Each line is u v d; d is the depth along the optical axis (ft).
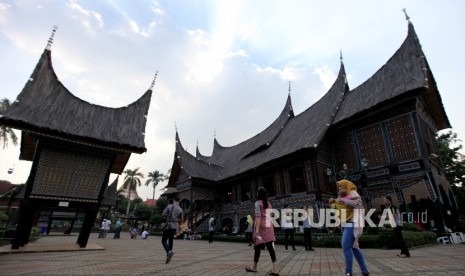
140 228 122.01
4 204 114.62
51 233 91.56
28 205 32.55
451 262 17.53
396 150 44.34
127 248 37.04
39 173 33.68
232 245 44.37
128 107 44.98
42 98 36.47
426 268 15.24
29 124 32.19
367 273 12.50
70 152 36.04
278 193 60.34
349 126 53.01
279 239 43.93
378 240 29.58
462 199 67.41
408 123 43.73
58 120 35.53
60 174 34.88
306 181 53.26
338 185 14.28
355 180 49.19
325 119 57.31
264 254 27.58
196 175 80.02
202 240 63.52
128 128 41.91
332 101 63.10
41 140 34.17
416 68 45.70
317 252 28.71
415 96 42.50
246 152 88.02
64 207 34.60
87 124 38.14
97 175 37.35
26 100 34.65
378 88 51.31
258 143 84.43
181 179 84.48
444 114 53.31
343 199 13.23
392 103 44.96
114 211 200.64
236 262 20.97
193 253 29.63
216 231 75.97
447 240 36.04
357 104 53.67
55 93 38.47
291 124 77.87
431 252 24.49
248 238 42.93
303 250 31.58
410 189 50.08
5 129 83.30
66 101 38.93
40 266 19.22
